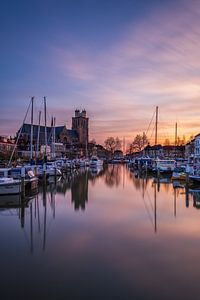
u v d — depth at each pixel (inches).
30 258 687.7
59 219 1067.3
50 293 526.6
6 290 538.0
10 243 799.1
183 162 3494.1
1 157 3597.4
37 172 2226.9
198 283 561.9
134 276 590.2
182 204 1381.6
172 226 965.8
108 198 1562.5
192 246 767.1
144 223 1005.2
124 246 766.5
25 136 5132.9
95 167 4970.5
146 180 2657.5
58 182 2390.5
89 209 1245.7
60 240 820.6
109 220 1045.8
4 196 1488.7
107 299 504.7
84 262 660.7
